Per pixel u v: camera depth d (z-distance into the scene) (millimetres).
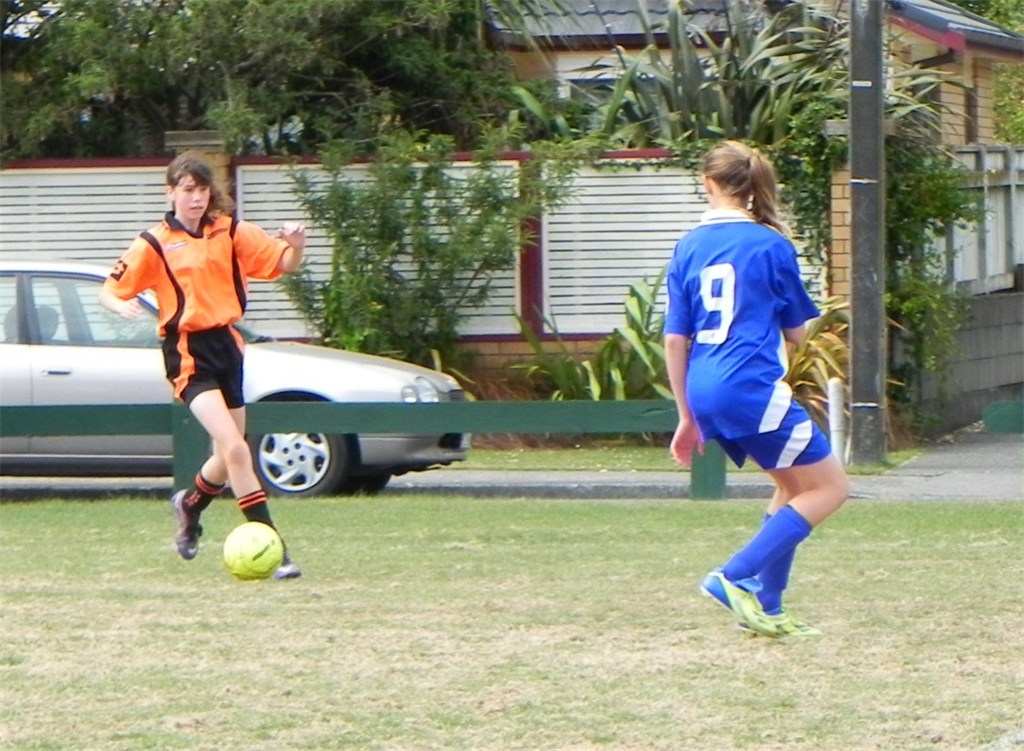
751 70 57812
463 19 61125
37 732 20484
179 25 55469
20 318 44188
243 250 30312
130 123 61250
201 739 20203
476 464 51594
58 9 57781
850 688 22359
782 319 24656
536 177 56094
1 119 58406
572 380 56781
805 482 24656
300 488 43094
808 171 55938
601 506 40531
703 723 20734
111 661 24062
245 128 56188
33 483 50094
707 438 24562
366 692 22266
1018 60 73500
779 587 25297
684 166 57094
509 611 27312
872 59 48719
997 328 66438
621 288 57906
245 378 44094
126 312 29859
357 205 55688
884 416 50250
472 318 58125
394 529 36406
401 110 61125
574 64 70312
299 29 56375
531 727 20625
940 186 56906
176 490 41875
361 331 55812
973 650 24484
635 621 26484
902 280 56656
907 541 34500
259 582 30094
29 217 59000
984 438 59344
